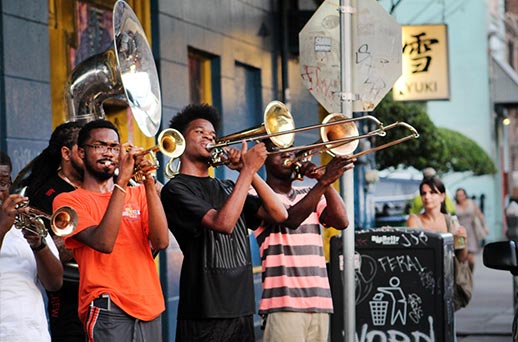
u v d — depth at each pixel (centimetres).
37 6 1117
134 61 851
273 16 1677
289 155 891
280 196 905
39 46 1119
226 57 1523
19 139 1081
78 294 817
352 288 912
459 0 4281
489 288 2539
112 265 747
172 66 1372
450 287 1049
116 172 834
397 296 1038
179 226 802
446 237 1041
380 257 1040
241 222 832
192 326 807
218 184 832
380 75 938
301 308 883
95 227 730
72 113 952
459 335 1639
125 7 850
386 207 2620
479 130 4728
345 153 856
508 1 5919
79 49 1220
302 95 1758
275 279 884
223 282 806
